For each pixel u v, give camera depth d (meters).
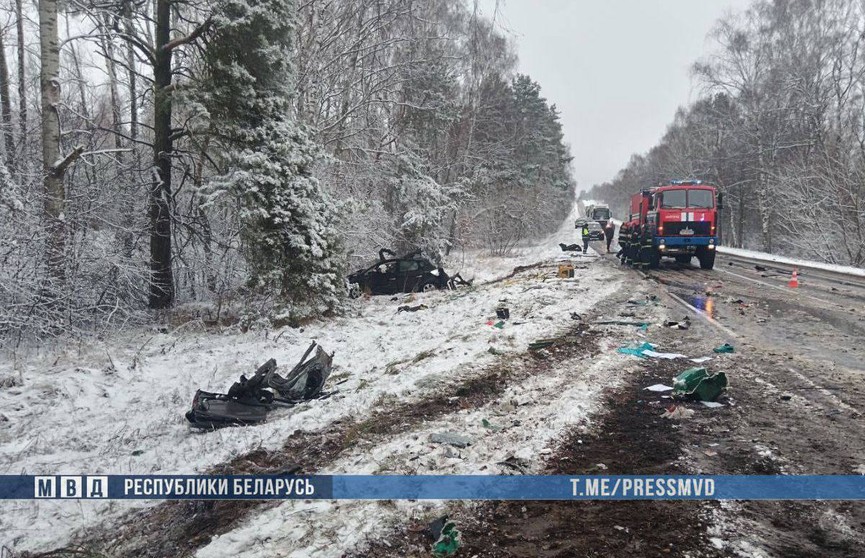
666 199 20.95
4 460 5.95
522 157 52.34
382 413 6.59
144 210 14.66
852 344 8.95
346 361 10.05
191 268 17.28
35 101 19.39
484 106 31.53
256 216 12.55
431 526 3.93
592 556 3.50
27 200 11.53
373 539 3.83
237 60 13.03
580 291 15.29
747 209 49.44
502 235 36.34
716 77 38.53
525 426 5.84
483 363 8.27
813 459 4.79
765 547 3.52
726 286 16.47
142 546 4.19
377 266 19.64
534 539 3.76
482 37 27.56
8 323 10.46
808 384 6.89
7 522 4.68
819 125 31.22
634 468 4.79
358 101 22.84
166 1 13.88
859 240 27.64
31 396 7.91
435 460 5.08
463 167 32.62
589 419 5.94
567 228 68.19
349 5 19.11
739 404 6.30
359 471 4.95
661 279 18.27
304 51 17.75
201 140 13.95
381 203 23.14
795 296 14.30
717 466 4.75
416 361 8.89
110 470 5.63
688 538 3.66
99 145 18.27
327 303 13.82
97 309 12.84
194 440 6.41
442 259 27.72
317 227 13.33
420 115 25.34
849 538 3.61
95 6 13.64
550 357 8.67
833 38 32.09
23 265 11.20
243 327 12.86
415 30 22.83
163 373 9.45
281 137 13.20
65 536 4.49
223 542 3.87
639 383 7.26
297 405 7.61
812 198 30.31
